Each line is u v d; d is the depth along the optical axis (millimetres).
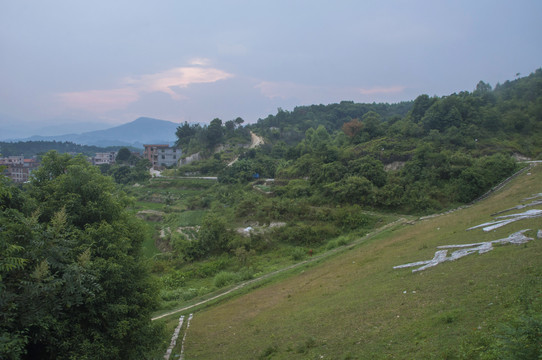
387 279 16375
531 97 59125
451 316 9883
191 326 18062
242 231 38875
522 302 9195
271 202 43688
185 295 24734
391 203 39594
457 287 12203
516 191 32375
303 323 14086
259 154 82625
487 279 11914
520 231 16688
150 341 12836
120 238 13188
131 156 103250
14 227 9844
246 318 17391
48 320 9391
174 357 14102
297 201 43562
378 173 44188
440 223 27016
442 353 8258
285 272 26266
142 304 13461
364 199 40875
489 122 53188
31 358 10039
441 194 39625
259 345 13188
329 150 55688
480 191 38781
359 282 17625
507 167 40875
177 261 35062
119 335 11273
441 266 15516
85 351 10125
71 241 10992
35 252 9852
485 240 17469
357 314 13078
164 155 103062
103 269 11555
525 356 5906
